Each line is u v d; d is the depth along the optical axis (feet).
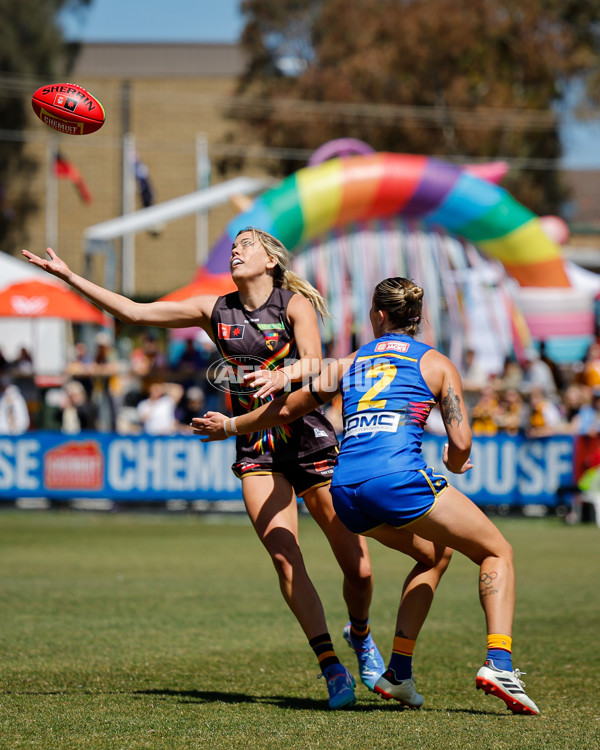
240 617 73.67
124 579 94.99
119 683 51.24
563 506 155.43
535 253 192.85
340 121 378.53
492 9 371.76
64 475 157.58
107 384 170.09
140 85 442.09
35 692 48.49
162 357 187.11
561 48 380.99
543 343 190.19
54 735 39.40
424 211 191.72
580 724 42.06
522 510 161.27
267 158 422.82
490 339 207.41
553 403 173.06
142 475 157.07
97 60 445.78
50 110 51.42
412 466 44.14
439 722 42.34
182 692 49.19
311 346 48.67
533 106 385.91
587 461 152.35
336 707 45.39
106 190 433.07
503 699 43.55
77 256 428.15
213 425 47.70
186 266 414.62
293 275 50.78
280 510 48.83
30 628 68.28
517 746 37.65
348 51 387.75
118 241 377.30
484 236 193.06
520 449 153.79
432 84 376.89
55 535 134.82
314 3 411.13
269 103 401.49
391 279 48.21
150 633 66.85
